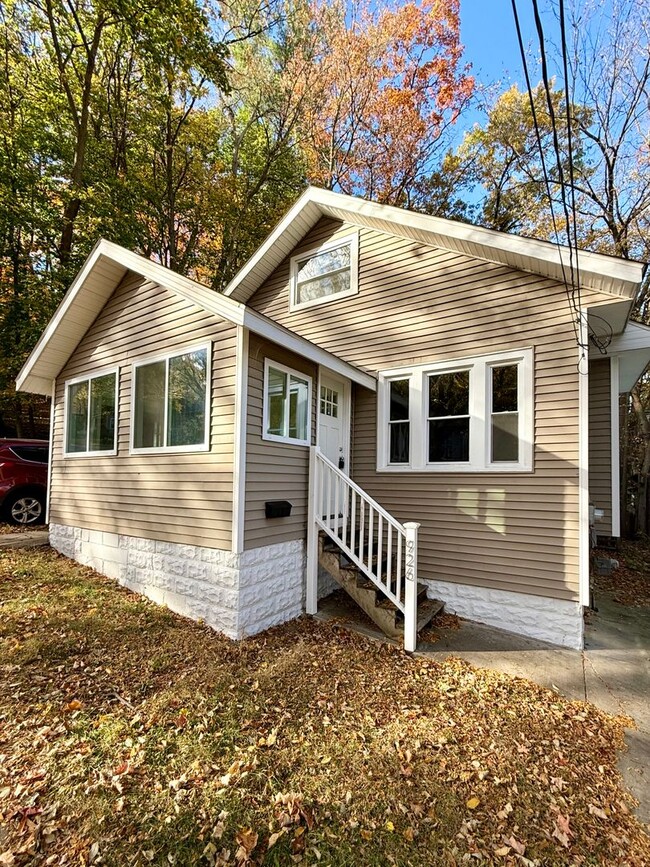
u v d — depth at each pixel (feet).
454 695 11.78
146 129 41.60
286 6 41.93
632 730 10.52
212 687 11.44
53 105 35.68
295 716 10.48
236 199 47.80
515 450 17.92
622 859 7.02
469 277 19.30
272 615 16.30
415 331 20.88
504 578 17.56
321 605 18.99
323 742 9.59
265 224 50.26
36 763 8.37
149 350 18.97
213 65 33.09
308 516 18.39
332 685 11.98
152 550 18.11
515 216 47.57
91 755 8.68
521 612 16.99
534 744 9.82
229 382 15.52
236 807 7.68
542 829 7.54
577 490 16.28
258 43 43.75
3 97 34.09
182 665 12.62
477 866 6.83
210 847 6.87
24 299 34.27
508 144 45.24
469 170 49.96
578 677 13.16
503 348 18.25
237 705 10.73
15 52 34.06
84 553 21.95
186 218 48.62
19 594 16.71
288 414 17.94
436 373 20.30
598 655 14.83
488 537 18.15
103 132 41.04
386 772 8.74
